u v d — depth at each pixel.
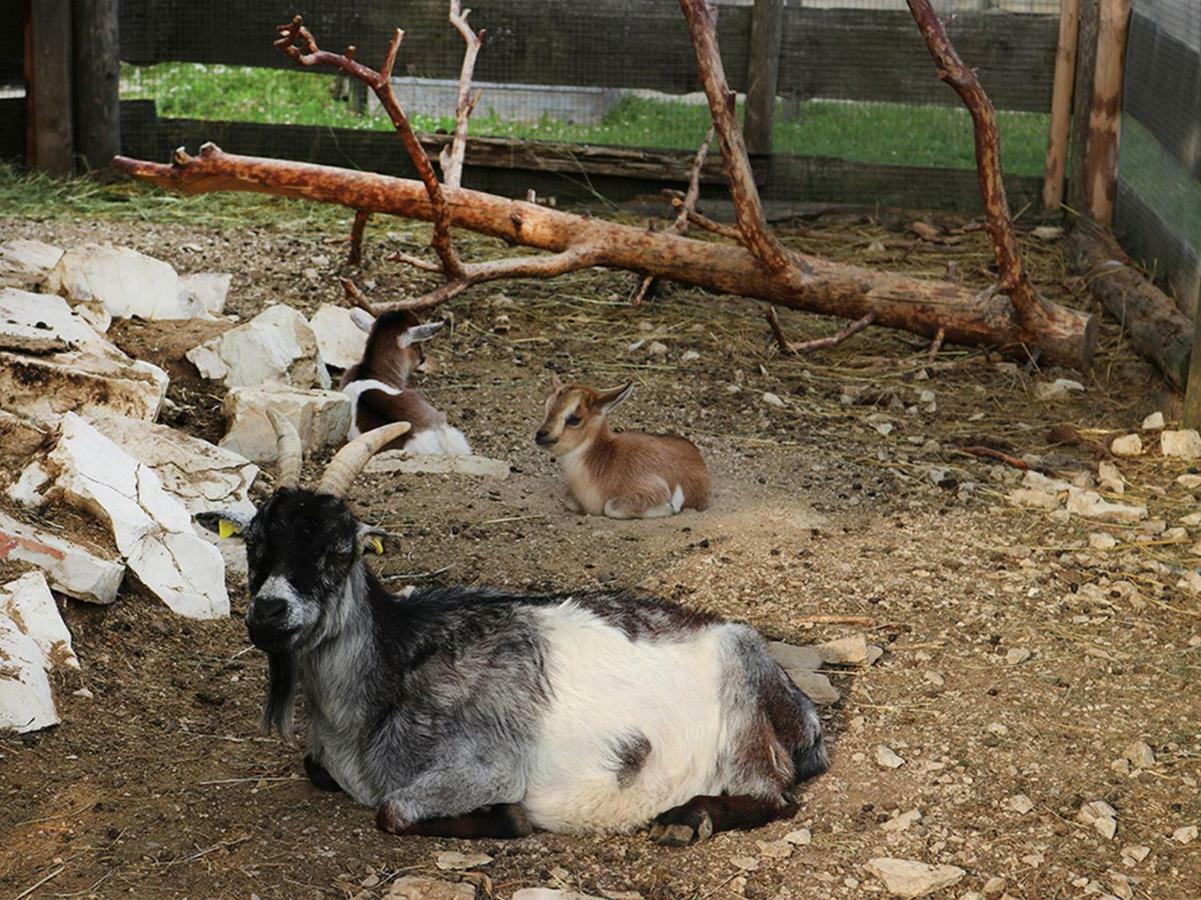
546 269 6.71
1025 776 4.68
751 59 8.20
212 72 10.72
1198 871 4.45
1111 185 7.95
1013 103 8.21
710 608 5.23
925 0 6.39
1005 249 6.61
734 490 5.87
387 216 8.02
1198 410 6.29
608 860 4.44
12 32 8.26
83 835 4.43
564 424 5.60
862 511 5.77
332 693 4.48
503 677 4.51
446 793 4.46
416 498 5.70
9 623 4.80
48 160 8.25
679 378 6.65
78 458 5.24
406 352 6.31
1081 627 5.21
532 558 5.43
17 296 6.06
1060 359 6.77
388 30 8.41
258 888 4.32
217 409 5.96
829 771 4.70
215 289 6.73
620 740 4.49
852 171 8.34
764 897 4.36
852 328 6.77
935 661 5.06
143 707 4.80
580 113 9.40
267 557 4.38
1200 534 5.68
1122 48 7.81
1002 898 4.37
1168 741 4.79
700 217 6.74
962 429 6.41
